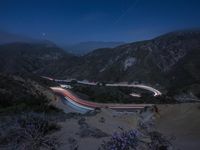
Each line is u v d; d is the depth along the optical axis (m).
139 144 7.75
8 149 7.44
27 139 7.74
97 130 10.63
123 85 151.88
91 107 67.50
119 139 6.97
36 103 40.88
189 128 13.63
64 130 10.80
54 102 56.41
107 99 84.00
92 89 107.94
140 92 130.38
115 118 17.30
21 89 48.12
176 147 9.42
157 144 8.10
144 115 18.89
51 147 7.88
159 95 112.69
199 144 10.24
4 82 47.25
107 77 178.50
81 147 8.37
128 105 74.12
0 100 35.47
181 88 127.50
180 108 18.20
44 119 10.66
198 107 17.45
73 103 70.94
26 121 9.32
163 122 16.09
